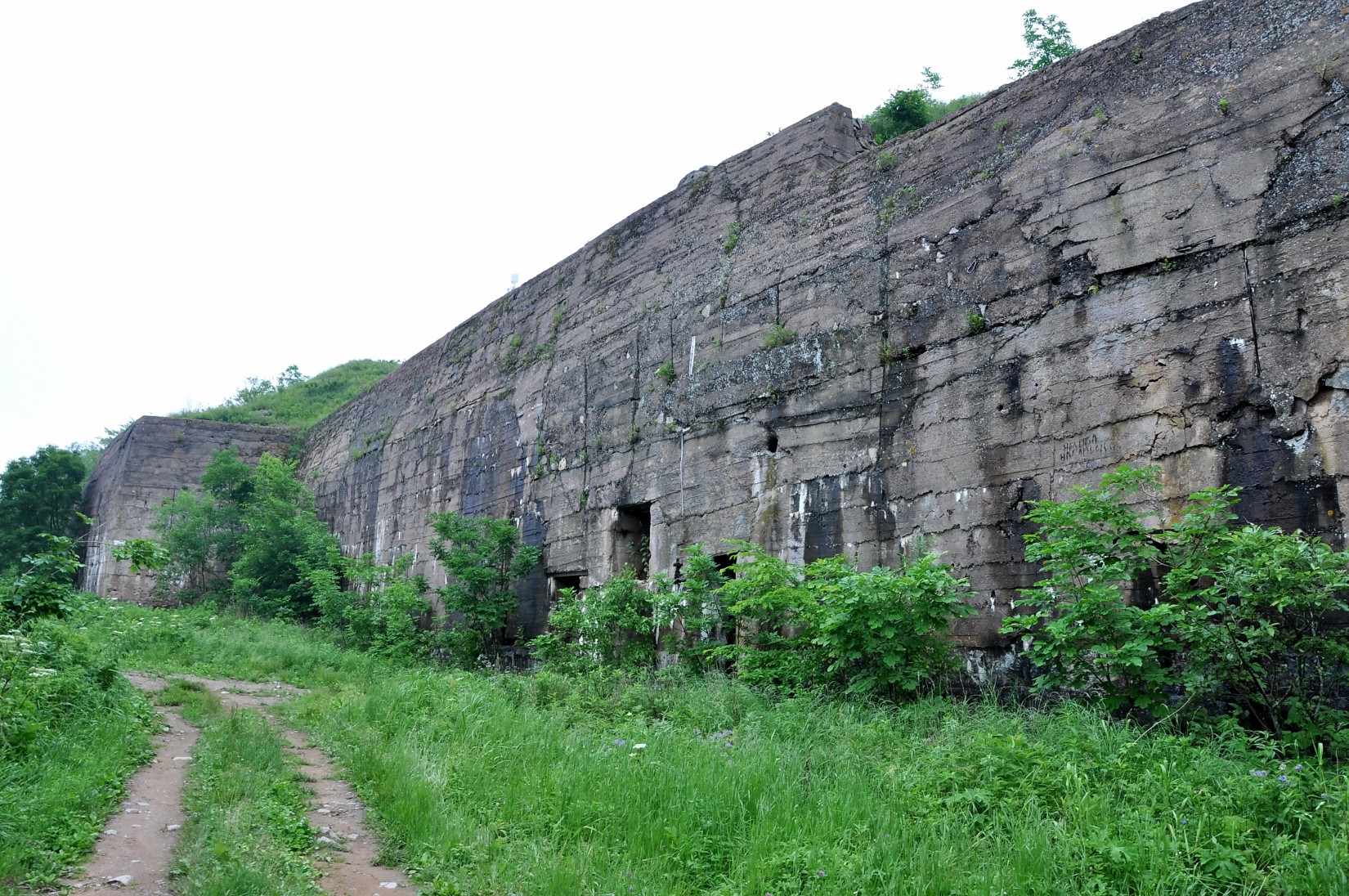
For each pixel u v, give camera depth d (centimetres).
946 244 1010
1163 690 699
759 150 1343
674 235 1449
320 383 3838
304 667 1489
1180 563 698
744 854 523
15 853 500
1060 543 721
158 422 3016
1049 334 889
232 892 476
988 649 879
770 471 1155
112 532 2858
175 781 715
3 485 3209
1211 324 777
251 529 2508
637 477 1389
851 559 1028
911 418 1000
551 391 1653
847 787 584
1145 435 799
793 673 943
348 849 576
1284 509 710
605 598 1270
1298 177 754
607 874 505
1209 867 455
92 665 907
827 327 1120
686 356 1337
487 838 570
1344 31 757
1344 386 696
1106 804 524
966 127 1048
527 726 833
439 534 1830
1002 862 484
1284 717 648
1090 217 882
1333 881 425
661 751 712
